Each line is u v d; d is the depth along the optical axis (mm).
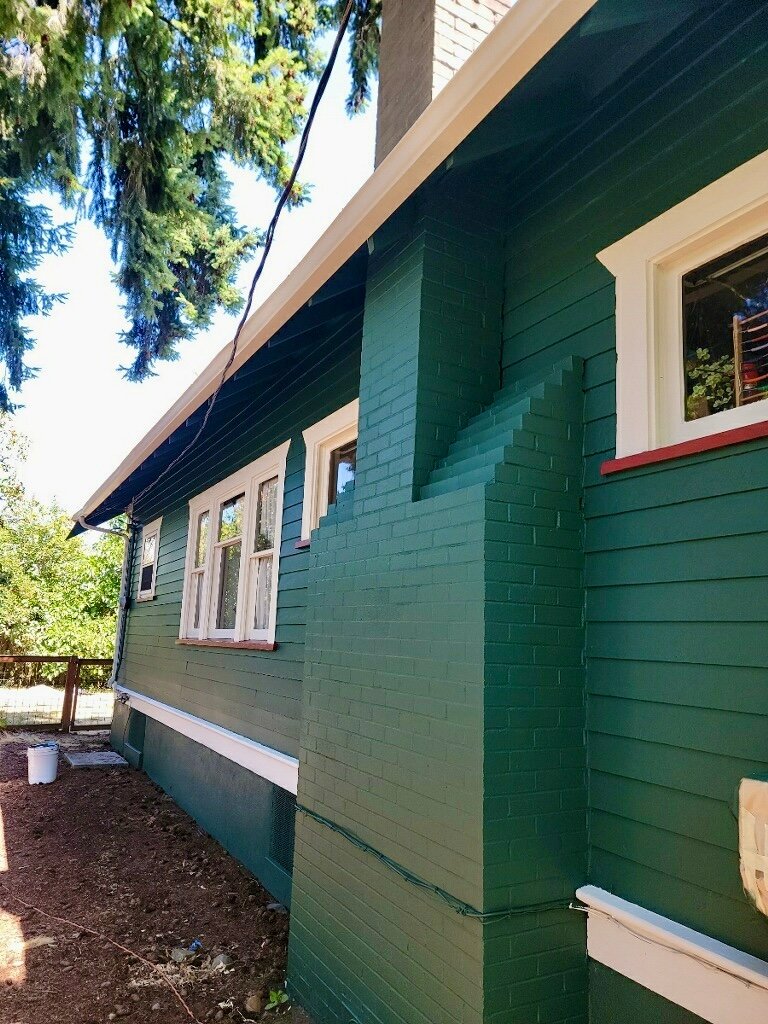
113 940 4340
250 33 11289
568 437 2967
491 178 3727
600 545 2838
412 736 2988
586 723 2791
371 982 3064
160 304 13211
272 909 4766
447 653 2830
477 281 3600
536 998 2512
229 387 5770
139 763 9516
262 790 5484
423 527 3105
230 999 3672
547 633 2770
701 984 2203
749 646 2227
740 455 2330
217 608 7273
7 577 19141
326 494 5152
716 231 2578
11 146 10500
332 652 3773
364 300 4332
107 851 6090
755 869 1964
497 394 3500
